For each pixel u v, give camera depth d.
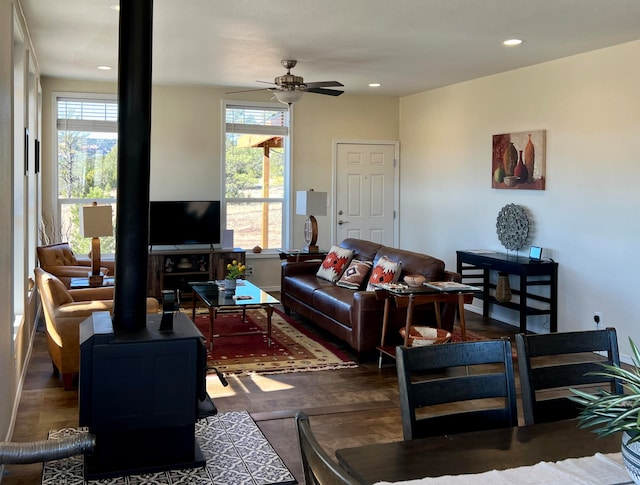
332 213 8.78
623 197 5.35
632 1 4.13
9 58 3.47
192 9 4.42
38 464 3.24
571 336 2.14
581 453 1.66
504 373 2.03
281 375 4.85
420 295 4.85
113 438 3.13
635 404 1.33
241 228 8.45
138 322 3.32
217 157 8.18
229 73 7.03
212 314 5.50
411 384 1.90
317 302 6.04
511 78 6.68
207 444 3.51
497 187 6.88
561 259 6.03
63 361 4.32
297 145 8.55
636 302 5.25
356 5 4.28
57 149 7.54
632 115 5.25
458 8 4.33
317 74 7.05
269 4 4.28
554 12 4.40
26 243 4.80
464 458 1.62
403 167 8.95
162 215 7.76
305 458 1.19
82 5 4.39
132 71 3.14
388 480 1.49
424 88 8.08
